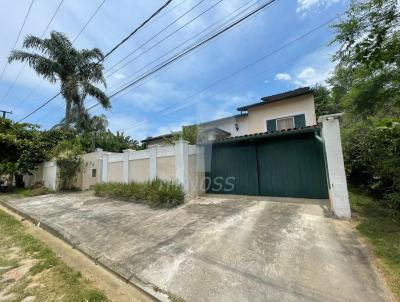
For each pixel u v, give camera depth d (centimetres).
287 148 721
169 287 283
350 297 242
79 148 1335
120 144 2111
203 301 253
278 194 727
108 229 515
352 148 671
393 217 449
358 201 577
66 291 285
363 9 381
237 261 331
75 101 1661
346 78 525
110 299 271
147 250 392
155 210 652
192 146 788
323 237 391
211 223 502
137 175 916
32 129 1537
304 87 1160
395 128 429
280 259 328
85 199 915
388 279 265
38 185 1338
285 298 247
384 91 456
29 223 637
